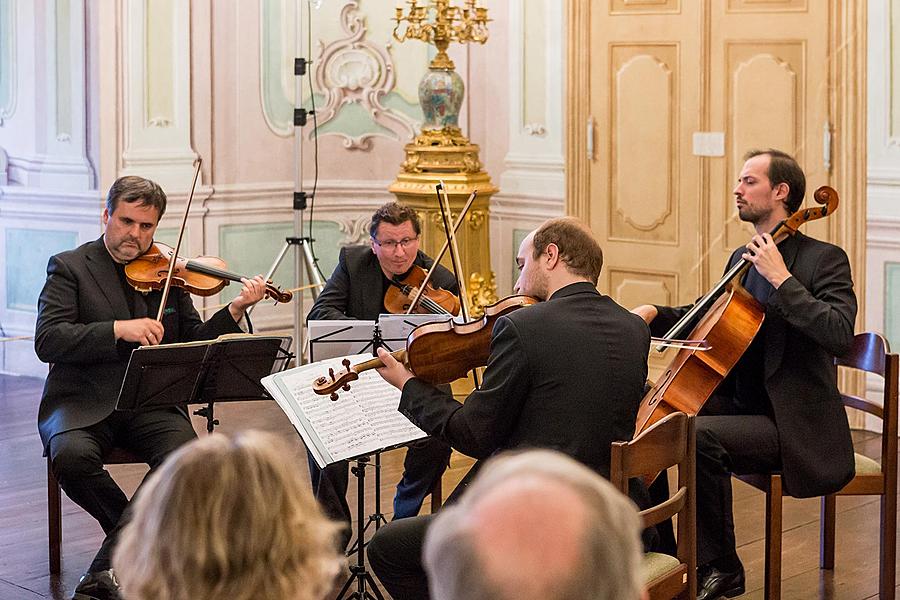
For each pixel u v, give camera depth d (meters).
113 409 3.77
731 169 5.79
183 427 3.84
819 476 3.59
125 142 6.33
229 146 6.76
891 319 5.57
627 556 1.12
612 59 6.13
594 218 6.30
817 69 5.48
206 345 3.48
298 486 1.50
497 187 6.50
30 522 4.42
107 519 3.68
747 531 4.41
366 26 7.05
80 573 3.94
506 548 1.08
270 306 7.05
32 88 6.42
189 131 6.57
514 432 2.88
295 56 6.95
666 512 2.74
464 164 6.33
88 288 3.88
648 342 2.96
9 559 4.04
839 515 4.58
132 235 3.90
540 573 1.07
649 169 6.07
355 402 3.32
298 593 1.44
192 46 6.54
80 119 6.29
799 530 4.42
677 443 2.79
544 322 2.85
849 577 3.96
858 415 5.70
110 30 6.21
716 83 5.79
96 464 3.63
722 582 3.63
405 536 3.04
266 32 6.84
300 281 6.80
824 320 3.50
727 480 3.61
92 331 3.72
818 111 5.50
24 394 6.30
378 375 3.43
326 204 7.15
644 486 3.05
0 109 6.55
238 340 3.54
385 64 7.09
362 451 3.17
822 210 3.72
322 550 1.49
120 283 3.96
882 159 5.52
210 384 3.61
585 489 1.13
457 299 4.39
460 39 6.21
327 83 7.04
